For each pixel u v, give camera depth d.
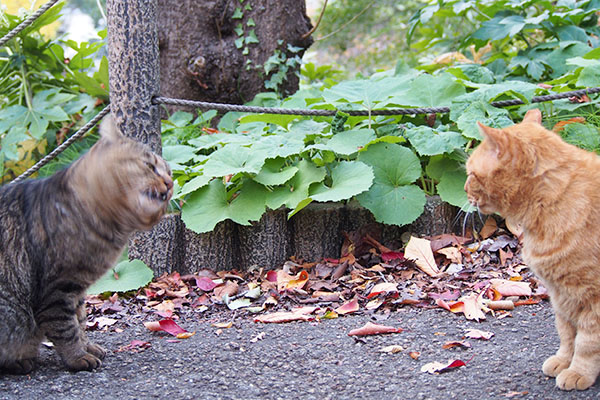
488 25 2.07
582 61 1.74
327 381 1.08
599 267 0.97
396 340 1.21
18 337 1.08
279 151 1.55
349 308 1.35
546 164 1.01
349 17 4.00
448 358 1.13
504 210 1.06
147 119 1.52
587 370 1.01
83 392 1.04
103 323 1.34
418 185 1.69
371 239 1.59
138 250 1.54
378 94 1.70
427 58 3.03
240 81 2.14
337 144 1.57
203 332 1.29
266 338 1.25
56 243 1.06
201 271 1.55
